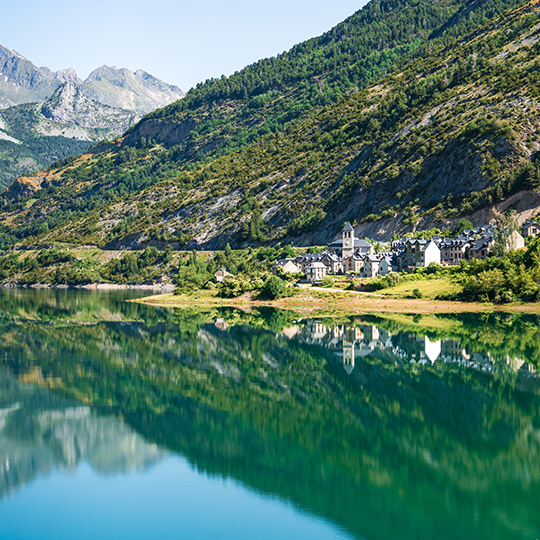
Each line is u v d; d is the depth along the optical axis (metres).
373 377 72.19
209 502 41.59
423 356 83.75
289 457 48.44
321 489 42.66
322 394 65.62
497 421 55.34
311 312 141.75
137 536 36.47
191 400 63.94
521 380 69.81
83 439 52.19
